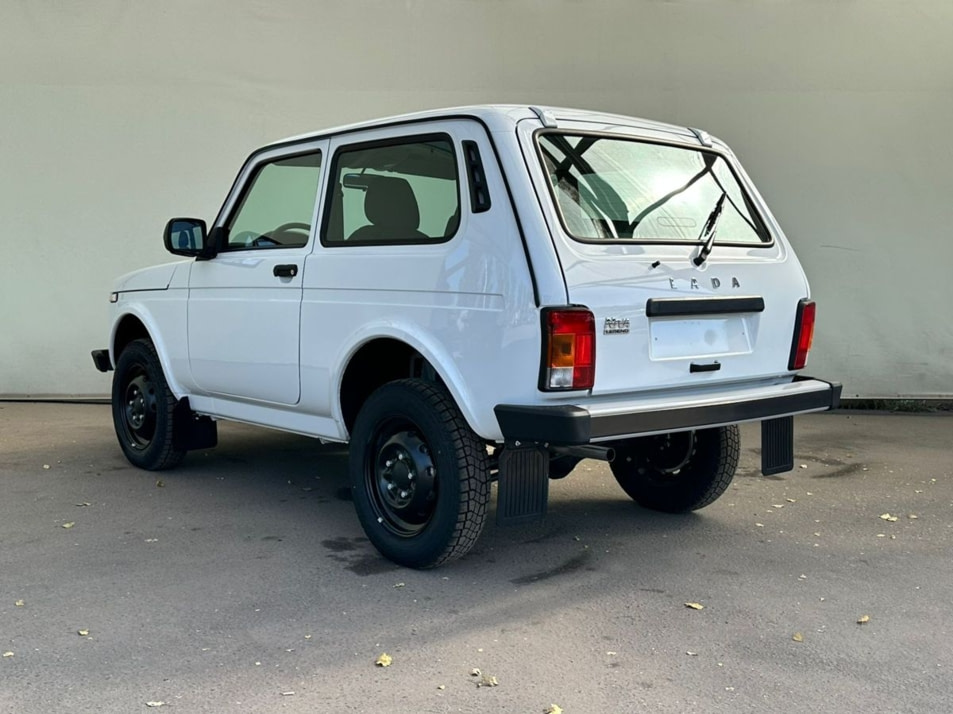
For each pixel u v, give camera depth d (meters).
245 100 8.75
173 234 5.12
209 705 2.92
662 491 5.17
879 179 8.55
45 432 7.39
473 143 3.92
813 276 8.70
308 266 4.61
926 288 8.63
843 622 3.66
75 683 3.05
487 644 3.42
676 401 3.86
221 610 3.71
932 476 6.16
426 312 3.99
